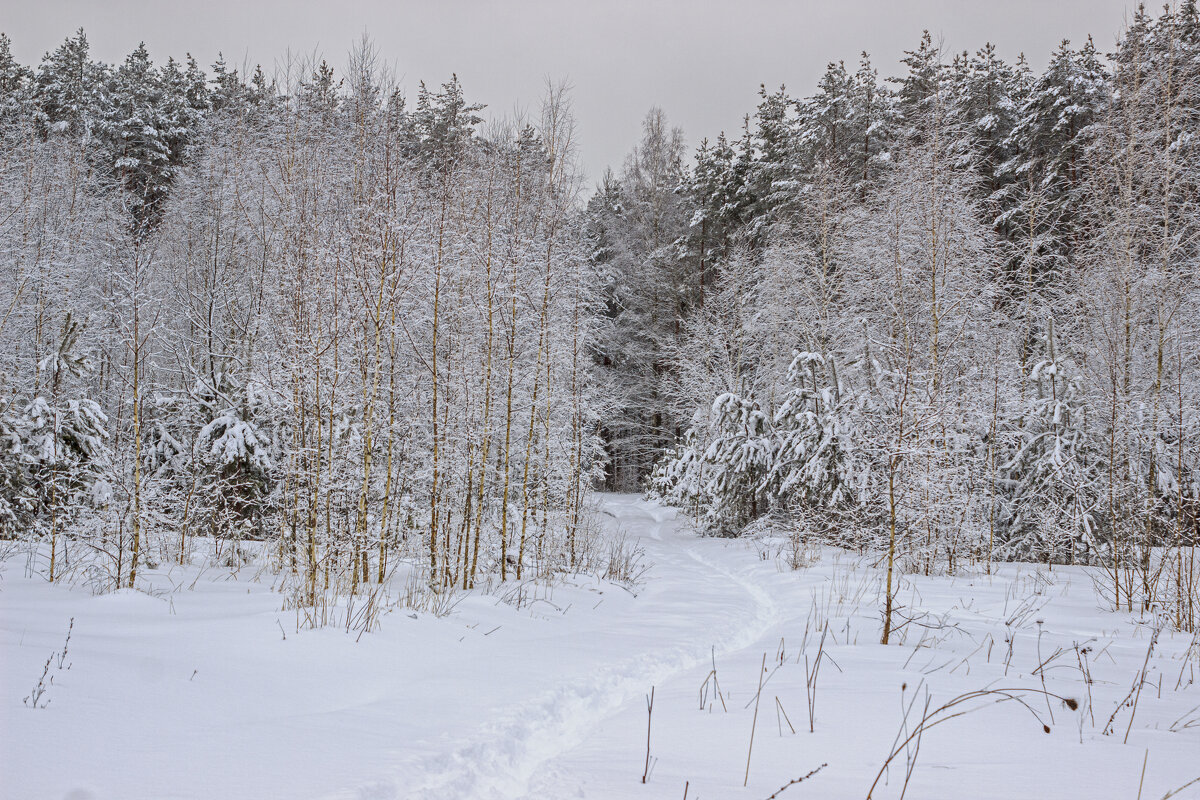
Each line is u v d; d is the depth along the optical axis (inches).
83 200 810.8
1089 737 169.9
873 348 693.9
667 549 800.9
